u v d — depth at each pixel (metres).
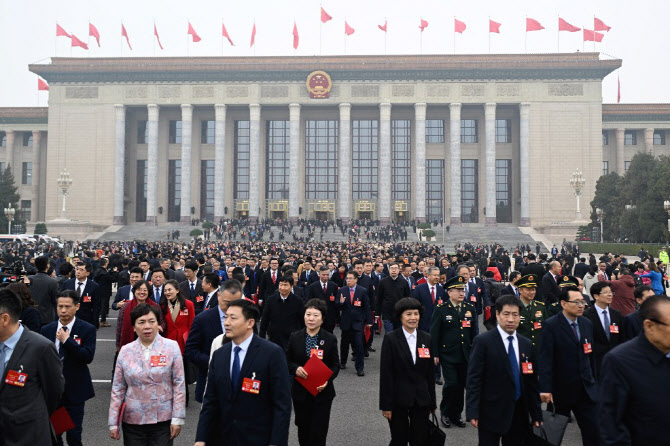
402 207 82.50
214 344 7.11
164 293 9.21
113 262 21.91
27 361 5.07
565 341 7.00
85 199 78.62
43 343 5.22
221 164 77.62
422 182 76.62
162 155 82.56
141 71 77.81
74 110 79.44
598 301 8.51
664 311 3.98
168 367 5.91
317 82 76.56
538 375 7.05
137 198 84.00
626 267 15.73
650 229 54.84
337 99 77.88
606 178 68.56
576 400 6.95
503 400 6.23
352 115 82.88
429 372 6.86
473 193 82.56
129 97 79.00
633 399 4.05
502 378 6.26
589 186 76.19
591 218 68.56
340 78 77.81
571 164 76.56
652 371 4.04
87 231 72.31
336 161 83.56
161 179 82.25
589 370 6.95
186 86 78.44
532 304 9.48
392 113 82.56
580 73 76.50
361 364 12.27
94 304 12.70
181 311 9.45
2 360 5.04
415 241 67.94
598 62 75.50
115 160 78.19
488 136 76.94
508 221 81.69
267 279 15.42
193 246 48.19
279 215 83.00
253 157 77.38
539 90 77.00
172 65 77.56
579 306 6.89
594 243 55.53
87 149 79.06
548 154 76.81
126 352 5.91
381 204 76.81
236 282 7.69
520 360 6.39
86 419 8.84
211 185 83.69
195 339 8.09
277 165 83.88
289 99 78.06
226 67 77.25
